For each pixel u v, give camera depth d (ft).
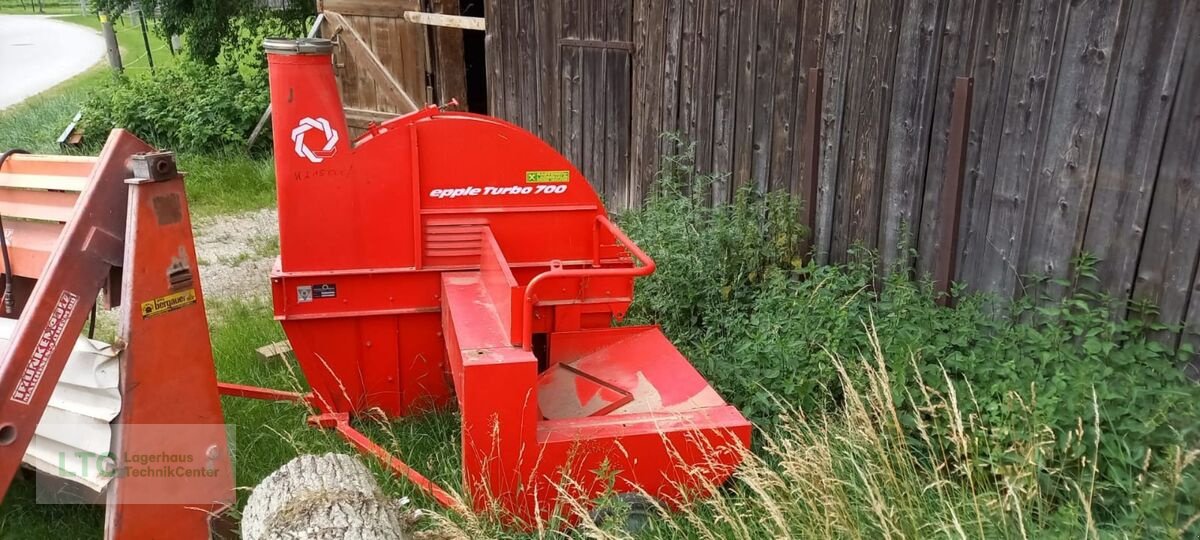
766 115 18.44
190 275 10.21
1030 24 13.70
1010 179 14.40
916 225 16.08
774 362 13.64
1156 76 12.35
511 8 24.57
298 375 16.25
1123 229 13.08
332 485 10.14
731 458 11.51
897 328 13.87
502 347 11.09
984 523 9.62
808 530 9.73
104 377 9.71
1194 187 12.20
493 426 10.81
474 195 13.39
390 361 13.98
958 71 14.87
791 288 16.70
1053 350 12.67
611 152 22.76
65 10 158.92
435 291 13.65
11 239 11.23
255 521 9.87
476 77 34.19
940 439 11.06
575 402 12.92
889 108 16.10
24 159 11.53
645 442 11.23
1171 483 9.35
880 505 9.23
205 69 40.86
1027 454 9.64
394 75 31.96
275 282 13.01
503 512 11.10
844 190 17.33
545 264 13.94
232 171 33.27
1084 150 13.33
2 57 86.12
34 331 9.12
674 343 16.38
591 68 22.63
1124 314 13.24
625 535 10.33
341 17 32.12
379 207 13.06
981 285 15.15
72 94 54.13
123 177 9.87
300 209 12.77
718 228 17.93
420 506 11.78
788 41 17.66
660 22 20.45
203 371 10.48
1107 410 11.14
